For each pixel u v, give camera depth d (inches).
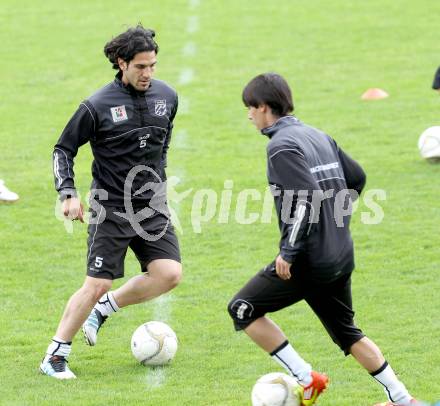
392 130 2196.1
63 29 3225.9
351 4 3467.0
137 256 1147.3
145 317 1299.2
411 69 2704.2
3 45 3058.6
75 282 1440.7
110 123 1082.1
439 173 1887.3
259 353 1168.2
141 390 1051.9
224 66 2795.3
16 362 1146.0
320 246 917.8
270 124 944.9
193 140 2155.5
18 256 1547.7
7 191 1793.8
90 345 1173.1
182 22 3292.3
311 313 1301.7
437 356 1133.7
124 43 1061.1
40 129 2266.2
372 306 1307.8
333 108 2388.0
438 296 1336.1
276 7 3476.9
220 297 1366.9
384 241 1566.2
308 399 951.0
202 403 1011.3
